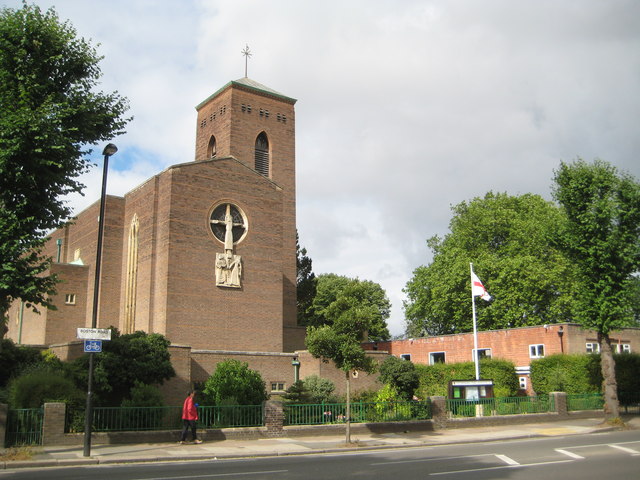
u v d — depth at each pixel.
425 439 24.44
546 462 16.91
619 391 36.88
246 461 18.44
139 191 41.66
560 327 40.91
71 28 21.55
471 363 40.00
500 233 56.91
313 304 68.50
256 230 42.12
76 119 20.92
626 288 29.91
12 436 19.88
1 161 18.20
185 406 22.52
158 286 38.31
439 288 55.84
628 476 14.27
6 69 19.67
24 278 18.72
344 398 35.00
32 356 31.61
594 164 31.20
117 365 28.03
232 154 51.03
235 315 39.84
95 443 21.33
